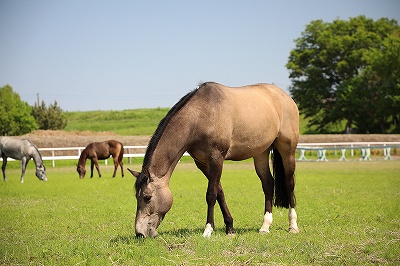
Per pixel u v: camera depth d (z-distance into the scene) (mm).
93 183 21188
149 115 94500
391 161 33656
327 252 7152
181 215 11594
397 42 62469
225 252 7230
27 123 67875
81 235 9195
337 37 68750
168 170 8289
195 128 8359
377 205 12578
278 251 7305
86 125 81438
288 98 10109
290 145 9828
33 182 22234
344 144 42094
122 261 6891
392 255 6891
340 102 64938
